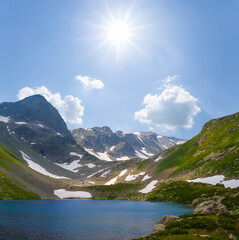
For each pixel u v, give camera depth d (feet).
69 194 549.13
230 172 379.14
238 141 515.91
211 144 589.73
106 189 588.50
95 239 129.70
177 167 588.50
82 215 233.96
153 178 610.65
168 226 122.01
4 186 438.81
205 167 467.93
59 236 136.05
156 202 385.09
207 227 110.11
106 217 219.20
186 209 262.26
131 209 290.35
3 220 187.83
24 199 422.82
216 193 291.79
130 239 129.80
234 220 122.93
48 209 283.18
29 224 172.65
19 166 598.75
